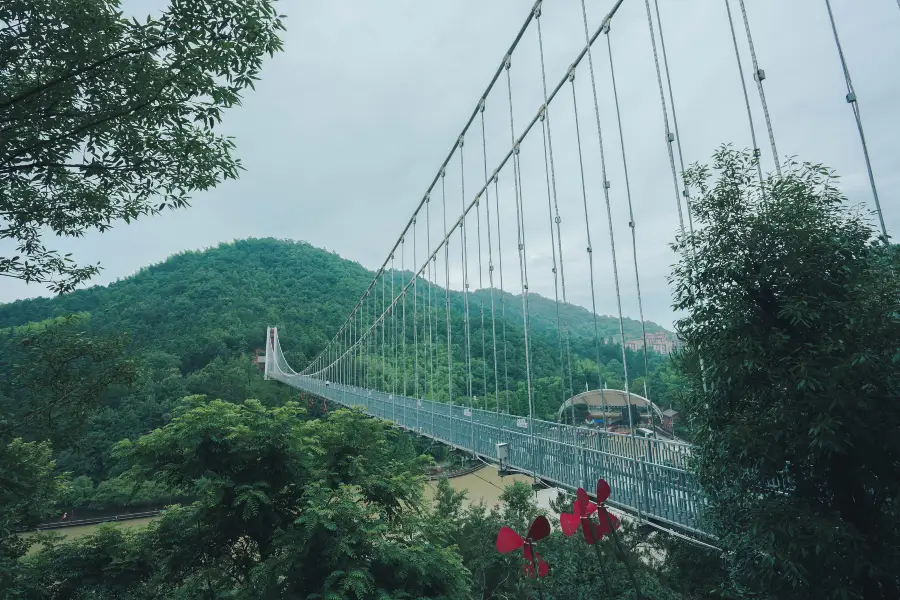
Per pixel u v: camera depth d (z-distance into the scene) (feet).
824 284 10.89
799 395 10.47
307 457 23.03
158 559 23.24
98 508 82.12
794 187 11.50
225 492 21.68
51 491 24.29
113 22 15.58
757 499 11.45
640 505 18.83
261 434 21.95
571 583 35.12
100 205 19.16
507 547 6.20
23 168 15.49
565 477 23.98
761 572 10.46
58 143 15.79
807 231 10.94
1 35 14.69
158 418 97.96
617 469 20.39
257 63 16.84
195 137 18.13
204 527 22.82
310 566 20.49
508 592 40.01
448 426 38.19
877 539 9.98
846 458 10.40
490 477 80.53
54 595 22.25
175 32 15.57
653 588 32.83
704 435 12.57
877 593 9.89
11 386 18.25
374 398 72.13
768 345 10.85
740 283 11.41
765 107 17.47
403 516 23.68
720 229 11.84
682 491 16.70
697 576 31.73
